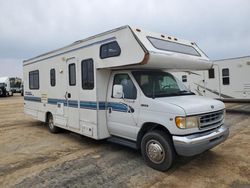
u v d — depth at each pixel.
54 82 7.77
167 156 4.50
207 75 12.95
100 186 4.09
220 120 5.06
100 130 5.83
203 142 4.37
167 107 4.48
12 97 32.06
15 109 16.73
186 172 4.57
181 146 4.25
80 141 7.11
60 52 7.33
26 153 6.03
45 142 7.09
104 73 5.84
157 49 4.88
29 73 9.68
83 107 6.32
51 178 4.46
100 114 5.82
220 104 5.15
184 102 4.65
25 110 10.29
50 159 5.53
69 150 6.20
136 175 4.49
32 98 9.54
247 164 4.91
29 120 11.51
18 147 6.61
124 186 4.06
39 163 5.27
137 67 5.33
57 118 7.75
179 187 3.98
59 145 6.71
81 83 6.36
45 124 10.30
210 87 12.88
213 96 12.80
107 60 5.44
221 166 4.83
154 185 4.07
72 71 6.79
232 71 11.95
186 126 4.28
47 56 8.12
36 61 8.98
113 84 5.76
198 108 4.50
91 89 5.96
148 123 4.90
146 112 4.87
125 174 4.55
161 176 4.42
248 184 4.04
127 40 4.96
